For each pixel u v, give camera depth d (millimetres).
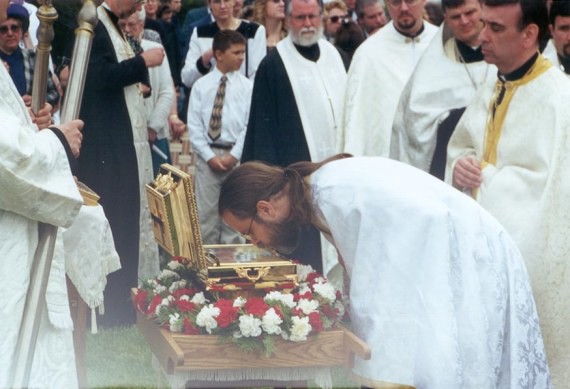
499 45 4906
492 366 3854
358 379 3863
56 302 3592
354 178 3885
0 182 3336
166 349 3789
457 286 3818
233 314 3738
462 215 3908
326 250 6637
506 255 3980
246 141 7082
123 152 6547
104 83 6441
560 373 4852
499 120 5012
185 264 4188
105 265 4461
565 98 4867
